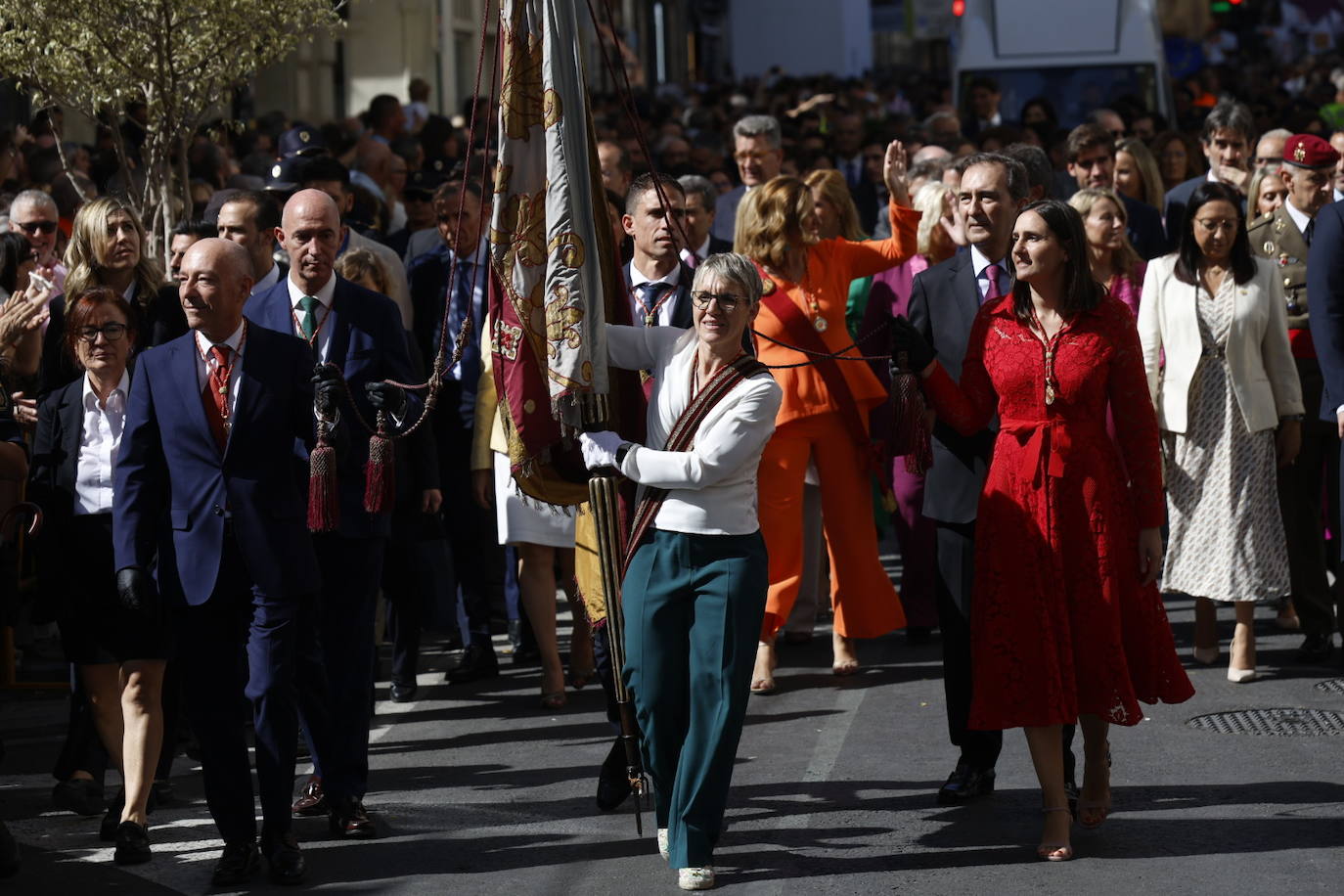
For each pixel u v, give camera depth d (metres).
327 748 11.45
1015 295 10.86
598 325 10.44
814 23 99.44
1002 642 10.56
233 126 16.70
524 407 10.67
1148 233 18.48
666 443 10.34
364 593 11.59
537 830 11.47
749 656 10.20
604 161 20.08
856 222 16.11
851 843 10.98
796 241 14.96
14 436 12.47
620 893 10.23
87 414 11.71
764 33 100.19
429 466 13.84
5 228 17.14
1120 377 10.68
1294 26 80.12
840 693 14.83
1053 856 10.55
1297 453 15.27
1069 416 10.66
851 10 102.38
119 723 11.74
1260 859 10.48
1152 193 19.44
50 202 15.29
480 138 29.08
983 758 11.75
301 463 11.45
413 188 19.67
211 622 10.57
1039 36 36.47
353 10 45.66
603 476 10.31
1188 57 56.06
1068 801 11.30
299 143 18.64
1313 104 37.97
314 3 15.70
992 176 11.98
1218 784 12.02
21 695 15.60
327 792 11.44
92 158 22.91
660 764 10.52
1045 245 10.57
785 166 26.38
